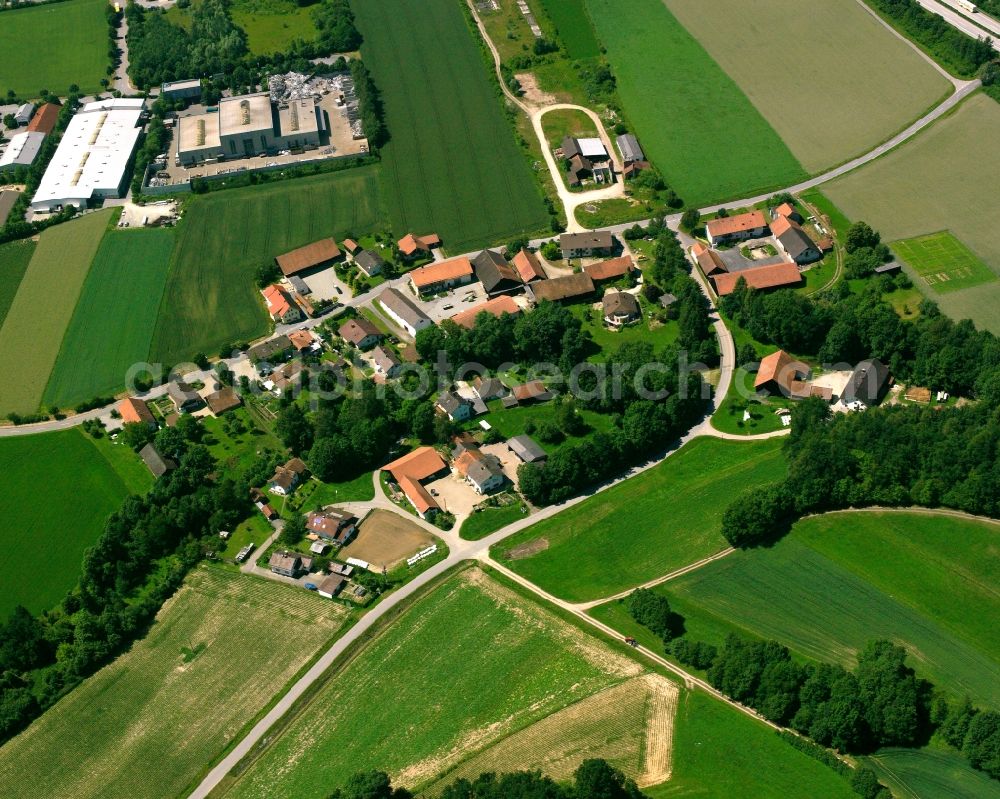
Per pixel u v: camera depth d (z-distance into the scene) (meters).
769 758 180.00
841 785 175.12
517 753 183.38
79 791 186.25
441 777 180.25
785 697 182.75
